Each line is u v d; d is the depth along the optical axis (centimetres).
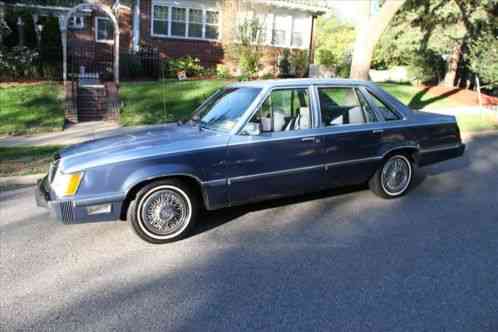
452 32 2109
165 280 400
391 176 627
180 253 459
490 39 1862
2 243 487
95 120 1368
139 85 1672
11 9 1797
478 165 863
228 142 495
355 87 594
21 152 917
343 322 331
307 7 2375
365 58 1533
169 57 2155
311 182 557
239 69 2200
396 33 2262
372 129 589
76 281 400
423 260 437
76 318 339
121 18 2050
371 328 323
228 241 489
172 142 485
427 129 639
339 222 544
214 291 380
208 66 2255
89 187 445
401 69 3284
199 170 481
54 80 1675
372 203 615
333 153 562
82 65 1966
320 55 2806
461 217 561
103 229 528
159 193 475
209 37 2242
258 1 2212
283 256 449
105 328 326
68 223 448
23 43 1809
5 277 407
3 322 333
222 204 508
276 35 2414
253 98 523
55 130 1189
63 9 1916
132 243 487
